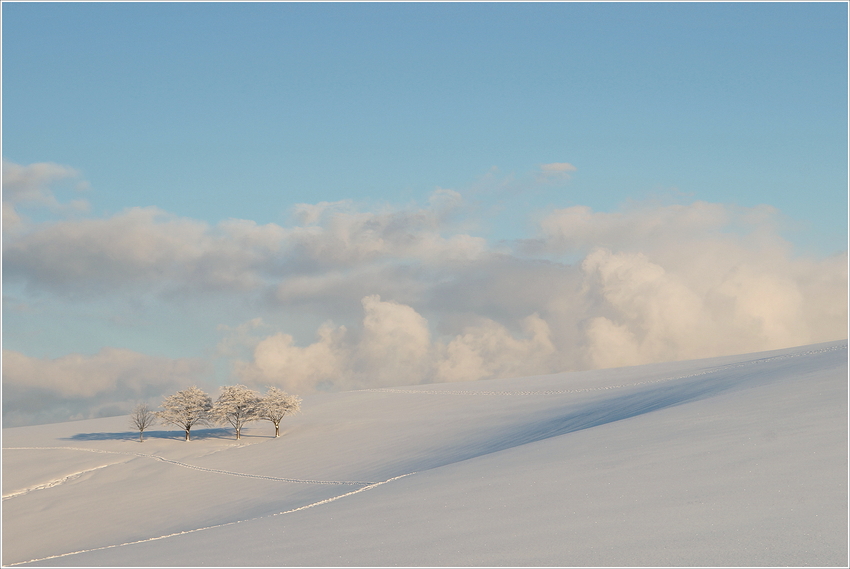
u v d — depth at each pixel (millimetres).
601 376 92375
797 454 19062
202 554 17422
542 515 17281
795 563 11852
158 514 43062
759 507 15180
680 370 81500
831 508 14398
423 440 60375
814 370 37906
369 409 87688
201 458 63969
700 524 14648
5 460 67625
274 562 15625
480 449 48594
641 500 17312
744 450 20625
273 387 79688
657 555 13062
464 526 17250
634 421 31484
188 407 77375
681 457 21297
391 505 21703
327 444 65375
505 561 13820
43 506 49406
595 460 23375
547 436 47156
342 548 16422
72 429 89812
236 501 43094
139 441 75688
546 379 97688
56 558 20000
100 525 42281
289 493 42781
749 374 51062
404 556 15016
